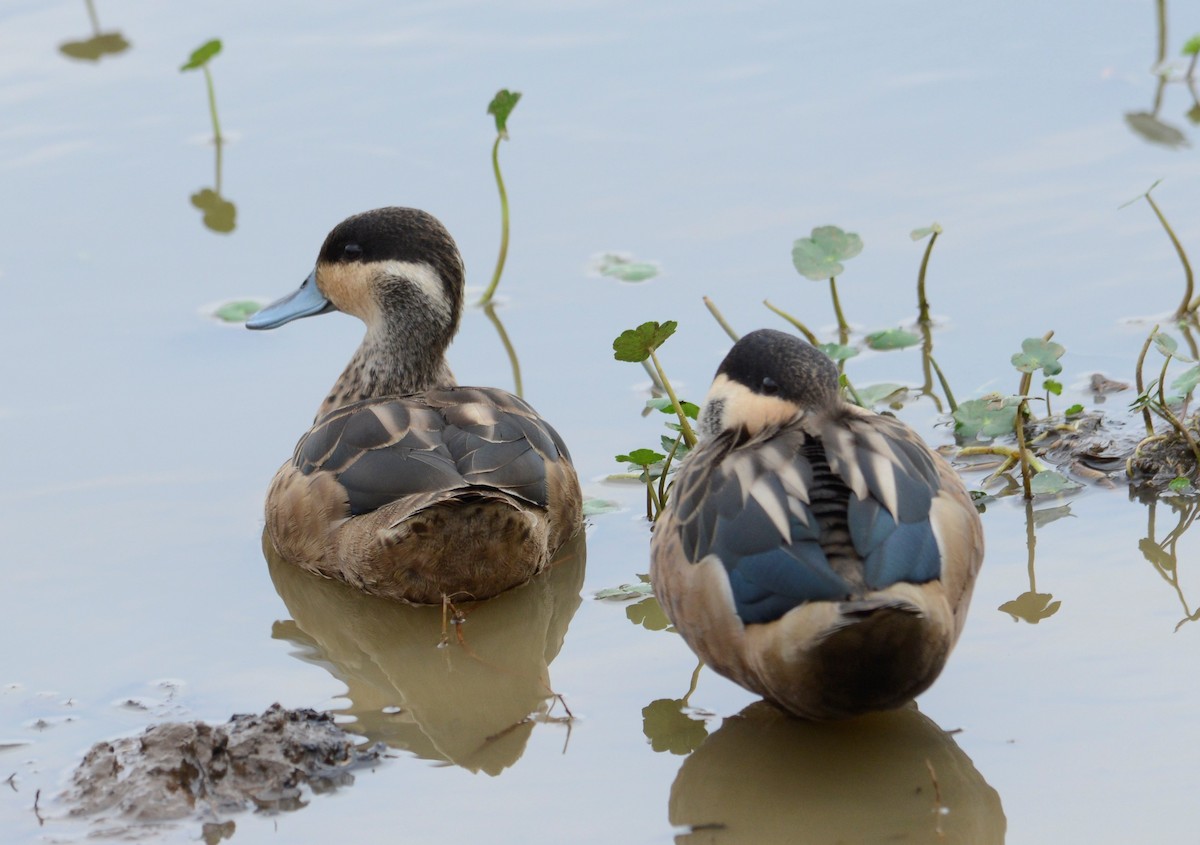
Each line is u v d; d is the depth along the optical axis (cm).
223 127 1967
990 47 2045
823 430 963
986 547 1182
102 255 1717
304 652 1129
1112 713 959
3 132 1969
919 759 940
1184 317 1489
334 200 1798
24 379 1494
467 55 2103
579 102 1972
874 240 1667
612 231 1719
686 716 1008
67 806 909
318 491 1214
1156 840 838
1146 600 1089
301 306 1484
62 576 1214
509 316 1591
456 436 1202
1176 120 1845
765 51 2072
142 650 1120
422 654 1130
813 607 860
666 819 897
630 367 1496
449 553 1146
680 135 1889
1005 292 1565
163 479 1348
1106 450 1293
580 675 1068
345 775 947
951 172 1783
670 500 1036
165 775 920
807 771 941
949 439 1353
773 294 1590
